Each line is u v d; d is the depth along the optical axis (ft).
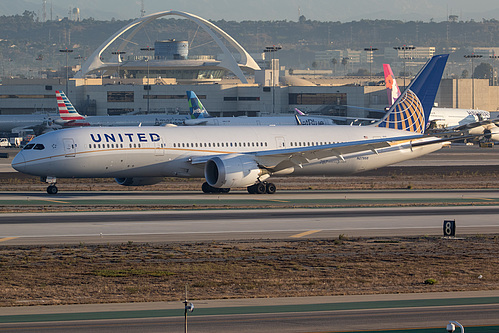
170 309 322.14
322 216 634.02
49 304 334.44
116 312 315.58
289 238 529.86
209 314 311.06
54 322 295.89
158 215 627.05
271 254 472.44
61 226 563.89
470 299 344.28
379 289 372.79
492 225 595.88
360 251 485.97
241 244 505.25
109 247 488.85
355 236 541.34
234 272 419.54
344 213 654.94
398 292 363.76
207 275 410.72
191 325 290.97
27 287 376.68
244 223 590.96
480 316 306.96
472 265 442.91
